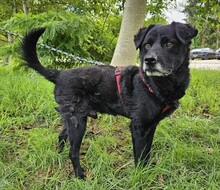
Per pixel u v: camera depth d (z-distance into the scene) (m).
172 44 1.48
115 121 2.25
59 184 1.58
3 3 5.10
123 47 2.98
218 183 1.48
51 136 1.98
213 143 1.89
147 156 1.70
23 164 1.73
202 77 3.58
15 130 2.10
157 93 1.51
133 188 1.45
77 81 1.67
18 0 4.99
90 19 4.28
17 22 3.64
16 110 2.35
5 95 2.51
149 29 1.58
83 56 3.80
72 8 4.36
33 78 3.16
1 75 3.46
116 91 1.65
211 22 3.10
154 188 1.47
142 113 1.54
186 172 1.59
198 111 2.40
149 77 1.50
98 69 1.71
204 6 3.08
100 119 2.28
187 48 1.56
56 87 1.73
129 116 1.64
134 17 2.92
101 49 4.14
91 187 1.46
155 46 1.47
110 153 1.85
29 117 2.26
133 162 1.72
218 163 1.64
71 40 3.65
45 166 1.71
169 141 1.87
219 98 2.67
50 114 2.30
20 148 1.91
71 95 1.67
